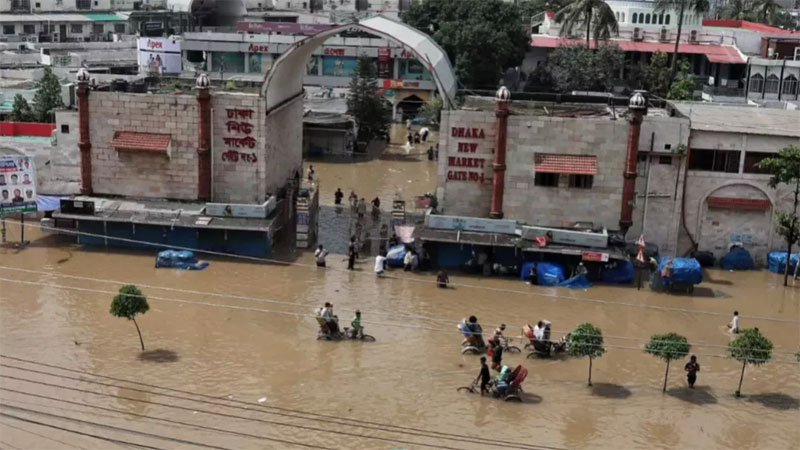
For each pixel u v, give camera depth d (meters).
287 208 54.69
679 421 32.03
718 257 50.47
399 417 31.56
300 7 134.75
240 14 126.94
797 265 48.44
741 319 42.50
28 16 112.81
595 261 46.38
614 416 32.25
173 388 33.00
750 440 30.83
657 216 49.47
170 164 50.62
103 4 123.81
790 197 49.28
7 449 28.19
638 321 41.66
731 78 95.69
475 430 30.83
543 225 48.78
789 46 92.00
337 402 32.53
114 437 29.25
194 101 49.47
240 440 29.41
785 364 37.34
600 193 48.19
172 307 41.16
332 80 99.00
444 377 35.03
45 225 49.91
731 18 133.50
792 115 54.47
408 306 42.66
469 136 48.72
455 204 49.78
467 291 44.97
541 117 47.62
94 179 51.28
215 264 47.75
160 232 49.16
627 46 99.19
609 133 47.44
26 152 53.97
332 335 38.25
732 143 48.72
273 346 37.34
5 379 33.16
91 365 34.69
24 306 40.50
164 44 99.56
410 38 53.00
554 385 34.72
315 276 46.44
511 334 39.62
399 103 96.69
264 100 49.53
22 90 72.94
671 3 94.56
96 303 41.22
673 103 56.31
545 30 109.88
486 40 90.44
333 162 76.25
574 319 41.59
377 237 53.69
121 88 54.00
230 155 50.31
